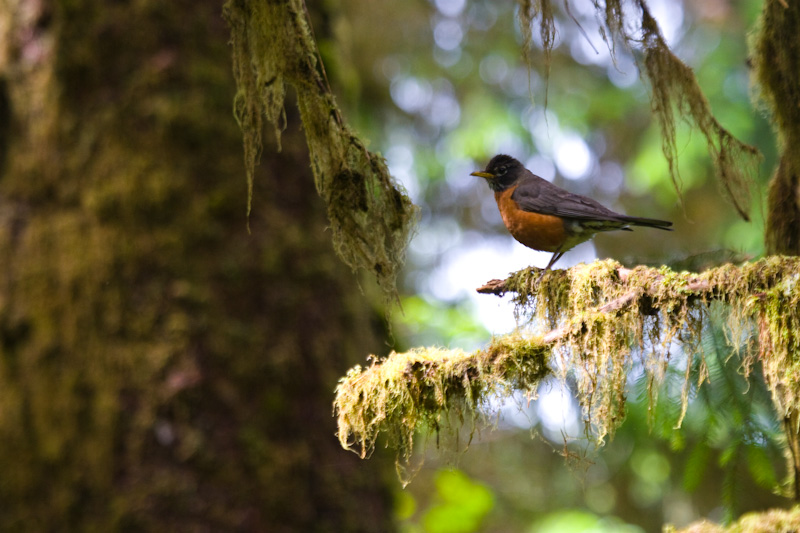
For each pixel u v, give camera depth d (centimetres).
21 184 988
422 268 2358
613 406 626
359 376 649
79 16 1005
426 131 2370
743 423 818
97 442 913
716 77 1795
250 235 1012
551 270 730
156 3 1019
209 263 980
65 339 941
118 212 970
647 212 2294
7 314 952
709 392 830
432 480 1580
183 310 955
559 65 2252
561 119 2245
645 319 620
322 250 1067
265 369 977
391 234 745
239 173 1021
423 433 741
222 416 943
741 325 561
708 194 2003
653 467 1431
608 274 663
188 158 1000
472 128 2245
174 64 1014
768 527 563
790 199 721
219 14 1054
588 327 611
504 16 2256
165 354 936
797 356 532
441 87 2353
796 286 536
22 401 930
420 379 628
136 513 894
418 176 2331
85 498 905
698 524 612
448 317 1656
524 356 616
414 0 2269
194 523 900
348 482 1002
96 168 982
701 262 822
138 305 949
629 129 2331
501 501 1931
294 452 968
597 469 1823
